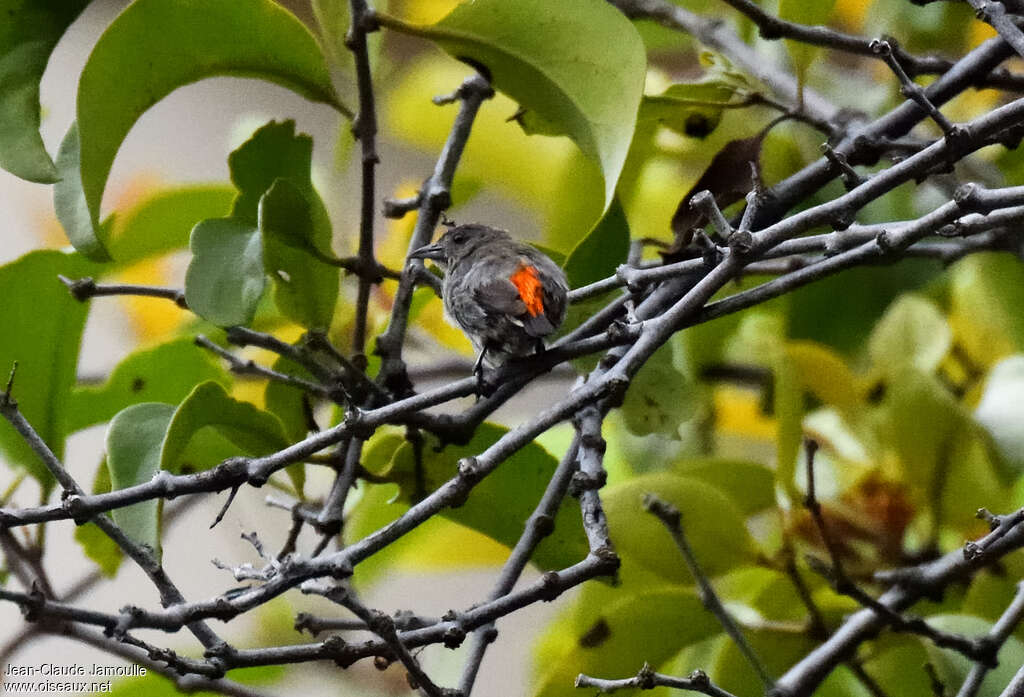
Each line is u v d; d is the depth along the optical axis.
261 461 7.26
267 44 9.05
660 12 12.30
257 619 12.83
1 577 8.96
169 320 13.36
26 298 9.12
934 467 10.74
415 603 16.77
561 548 9.66
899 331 12.05
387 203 10.10
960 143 7.68
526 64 8.86
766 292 8.15
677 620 9.91
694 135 10.73
